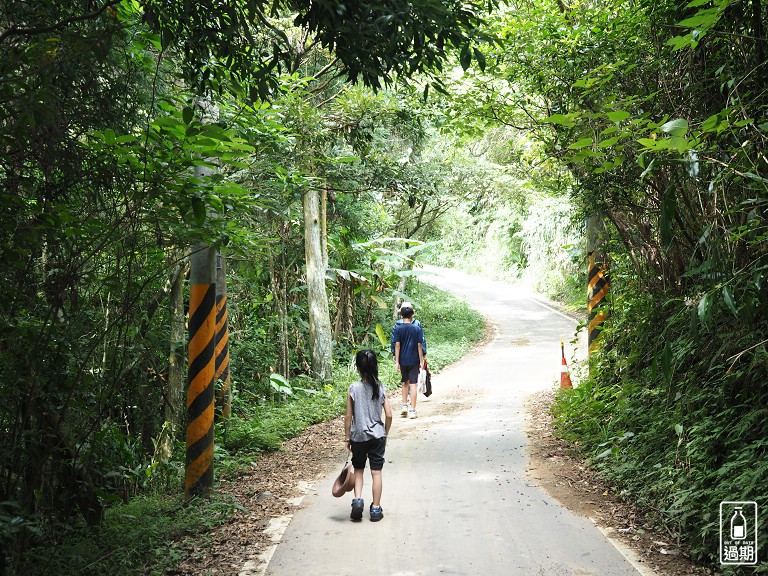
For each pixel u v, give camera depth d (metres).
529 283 39.62
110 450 6.96
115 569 5.05
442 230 34.12
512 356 20.39
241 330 13.59
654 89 6.74
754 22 5.14
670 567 4.86
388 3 4.31
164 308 9.68
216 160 7.48
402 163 13.89
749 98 5.29
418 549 5.36
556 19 8.70
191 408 7.04
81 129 4.96
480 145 25.94
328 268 16.56
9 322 4.84
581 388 10.05
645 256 8.70
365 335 20.97
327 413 12.39
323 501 6.89
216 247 5.73
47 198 4.94
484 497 6.75
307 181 9.59
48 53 4.25
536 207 29.03
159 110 5.96
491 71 9.68
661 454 6.61
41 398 5.18
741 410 5.79
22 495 5.09
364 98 10.95
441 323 28.23
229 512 6.52
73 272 5.11
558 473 7.60
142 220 5.21
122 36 5.07
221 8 4.62
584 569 4.87
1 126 4.28
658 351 7.79
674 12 5.88
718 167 5.00
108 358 7.21
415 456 8.70
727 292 4.38
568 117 4.46
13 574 4.52
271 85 4.90
